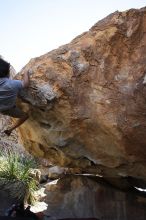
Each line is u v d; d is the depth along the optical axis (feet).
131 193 19.11
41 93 15.20
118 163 16.74
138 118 14.26
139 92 14.08
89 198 19.40
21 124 17.40
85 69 15.02
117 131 14.85
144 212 18.44
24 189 22.66
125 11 14.67
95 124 15.38
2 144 31.45
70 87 15.16
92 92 15.02
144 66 14.10
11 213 16.56
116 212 18.81
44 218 18.24
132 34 14.42
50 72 15.26
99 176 20.76
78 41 15.53
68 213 19.72
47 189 21.12
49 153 19.38
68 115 15.57
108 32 14.82
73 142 16.84
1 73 14.98
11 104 14.84
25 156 30.55
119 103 14.57
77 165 19.48
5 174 23.12
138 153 15.24
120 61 14.66
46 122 16.57
